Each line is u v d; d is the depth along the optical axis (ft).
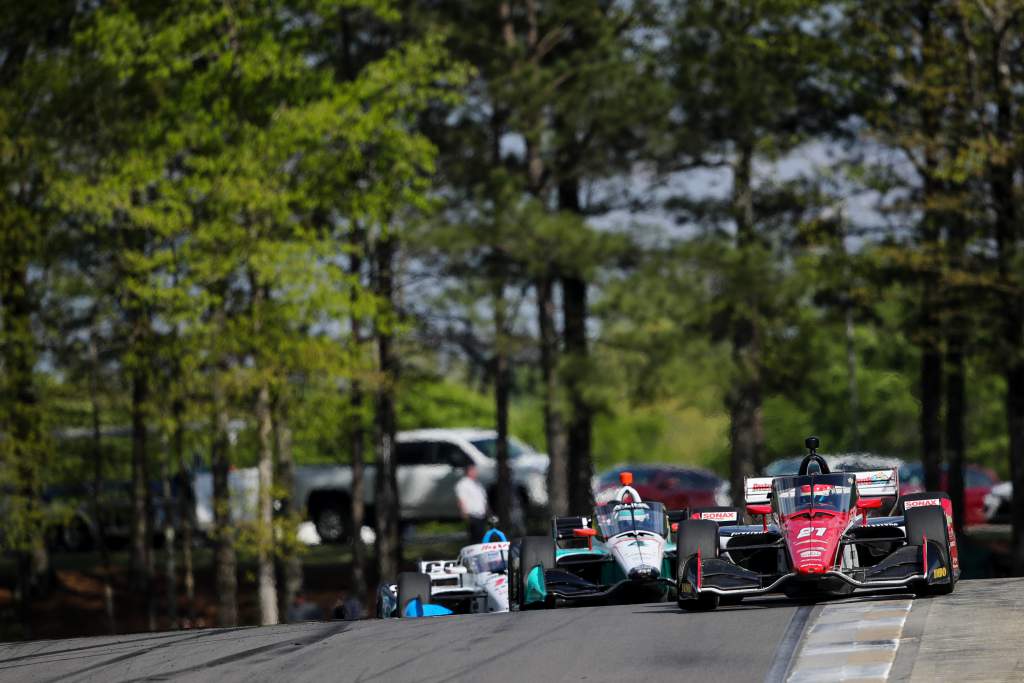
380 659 125.08
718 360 375.25
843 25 385.29
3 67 311.27
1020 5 330.34
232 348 288.92
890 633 117.70
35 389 314.55
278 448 364.79
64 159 294.46
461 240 359.66
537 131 371.56
